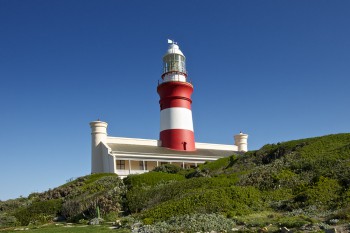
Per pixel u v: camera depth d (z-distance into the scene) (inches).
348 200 720.3
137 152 1865.2
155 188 1083.3
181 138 2094.0
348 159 978.7
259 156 1405.0
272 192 908.0
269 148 1450.5
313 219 631.2
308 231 550.9
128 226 771.4
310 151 1168.8
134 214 928.9
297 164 1040.2
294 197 841.5
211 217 706.8
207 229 646.5
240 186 964.0
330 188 815.1
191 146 2134.6
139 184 1219.2
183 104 2145.7
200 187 1011.3
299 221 617.9
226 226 659.4
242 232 596.1
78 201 1125.7
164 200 984.3
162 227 683.4
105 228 794.8
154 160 1905.8
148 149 1988.2
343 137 1267.2
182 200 861.8
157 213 820.6
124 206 1048.8
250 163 1373.0
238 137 2509.8
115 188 1167.0
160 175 1317.7
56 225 991.0
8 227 1073.5
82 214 1058.7
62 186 1625.2
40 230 856.3
